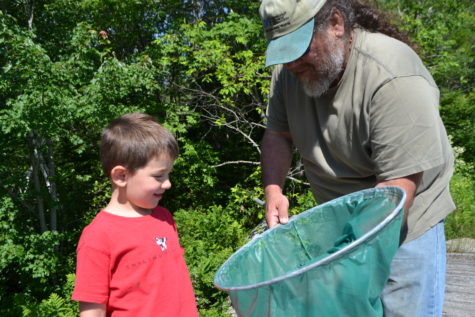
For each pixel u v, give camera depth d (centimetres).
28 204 757
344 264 108
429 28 907
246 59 811
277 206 188
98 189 931
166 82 952
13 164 764
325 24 151
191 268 518
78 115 640
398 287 167
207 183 945
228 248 623
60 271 733
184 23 882
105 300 139
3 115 606
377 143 149
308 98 177
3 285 725
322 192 194
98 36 796
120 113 715
